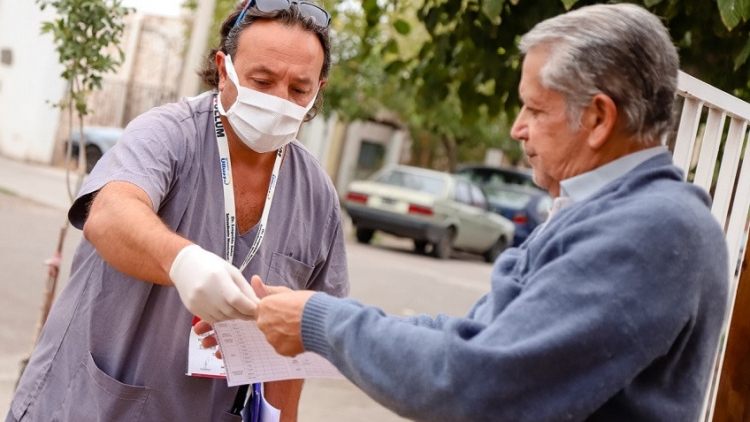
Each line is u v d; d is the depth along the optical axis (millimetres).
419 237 16031
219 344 2182
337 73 18031
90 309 2287
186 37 20656
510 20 4953
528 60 1775
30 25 20672
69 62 5141
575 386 1540
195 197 2334
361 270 12867
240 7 2428
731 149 3014
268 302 1860
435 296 11641
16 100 20797
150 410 2285
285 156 2508
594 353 1531
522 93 1792
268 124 2293
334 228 2629
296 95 2363
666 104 1720
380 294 11016
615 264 1565
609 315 1531
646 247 1567
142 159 2225
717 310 1696
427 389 1593
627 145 1723
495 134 23125
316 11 2373
